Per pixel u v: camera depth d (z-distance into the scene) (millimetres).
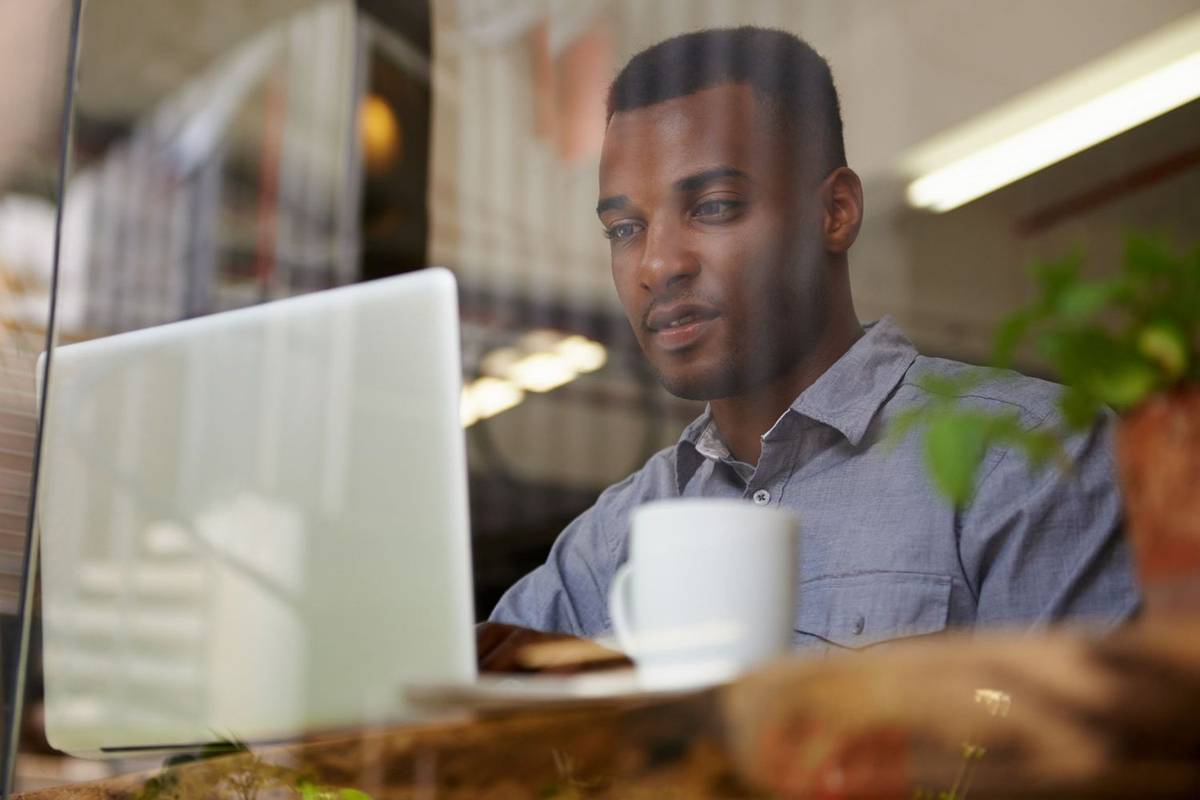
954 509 1045
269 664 789
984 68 1742
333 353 793
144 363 849
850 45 1776
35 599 862
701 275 1586
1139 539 465
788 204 1614
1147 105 1596
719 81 1687
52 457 873
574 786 611
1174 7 1639
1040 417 640
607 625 1286
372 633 766
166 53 2936
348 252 2768
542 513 2033
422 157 2662
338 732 756
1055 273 506
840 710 515
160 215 2883
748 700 548
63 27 2404
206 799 771
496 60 2570
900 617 1027
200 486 821
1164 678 448
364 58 2799
